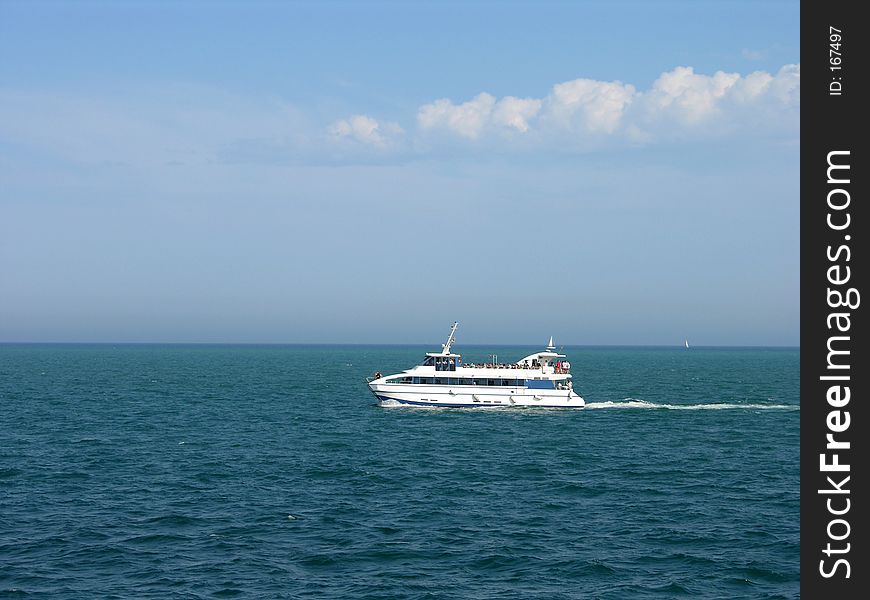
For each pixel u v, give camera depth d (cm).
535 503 5878
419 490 6288
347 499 5959
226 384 18462
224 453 7944
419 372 11638
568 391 11850
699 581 4281
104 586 4119
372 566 4466
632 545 4869
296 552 4684
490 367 11825
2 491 6091
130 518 5353
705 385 19650
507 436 9212
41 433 9231
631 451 8194
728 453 8106
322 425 10231
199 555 4612
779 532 5134
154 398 14238
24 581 4166
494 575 4350
